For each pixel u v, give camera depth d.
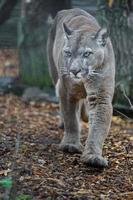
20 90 13.84
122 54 10.58
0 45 19.28
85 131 9.56
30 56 14.24
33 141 8.12
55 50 7.95
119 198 5.85
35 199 5.61
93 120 6.98
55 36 8.31
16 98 13.33
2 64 17.91
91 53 6.66
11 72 16.97
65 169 6.74
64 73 7.09
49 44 8.65
